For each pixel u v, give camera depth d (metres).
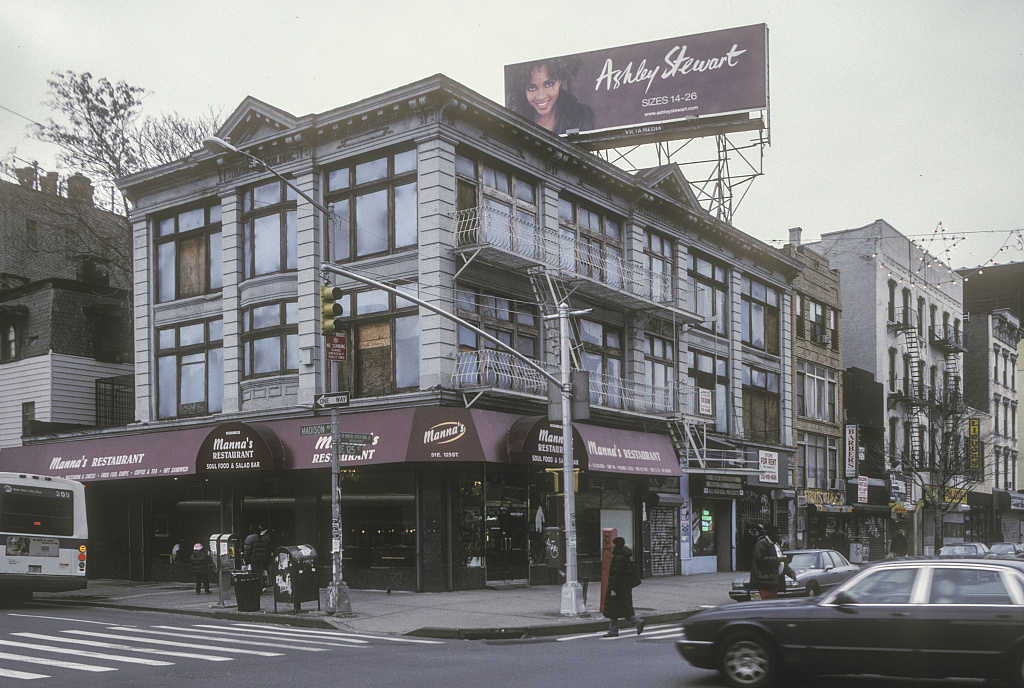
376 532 24.03
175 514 28.27
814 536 40.53
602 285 26.50
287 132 26.03
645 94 34.94
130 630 16.20
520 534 25.38
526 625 17.17
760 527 19.16
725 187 37.75
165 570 28.17
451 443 22.58
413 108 24.06
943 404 47.31
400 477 23.72
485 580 24.00
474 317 24.58
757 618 10.43
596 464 26.11
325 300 17.52
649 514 30.73
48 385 32.94
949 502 46.97
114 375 35.00
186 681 10.74
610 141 35.31
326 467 23.77
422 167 24.09
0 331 35.16
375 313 24.69
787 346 39.59
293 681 10.88
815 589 20.52
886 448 46.94
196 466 25.59
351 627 17.58
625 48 35.44
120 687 10.24
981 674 9.43
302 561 19.11
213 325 28.48
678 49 34.75
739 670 10.45
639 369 30.44
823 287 43.50
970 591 9.71
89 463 28.81
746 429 36.31
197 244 29.19
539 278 25.88
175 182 29.39
